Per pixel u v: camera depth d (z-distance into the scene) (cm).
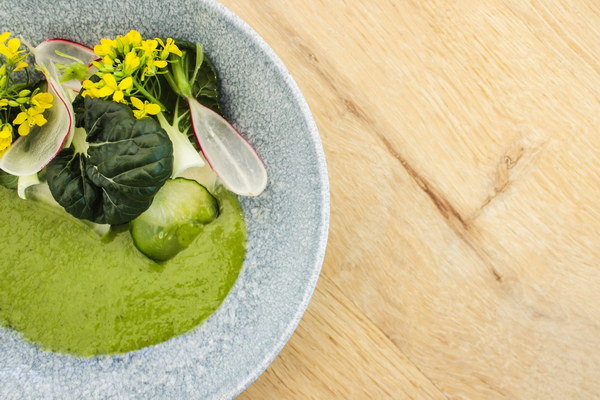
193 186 42
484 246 44
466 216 44
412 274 44
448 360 44
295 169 41
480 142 44
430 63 44
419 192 44
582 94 44
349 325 44
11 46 39
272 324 41
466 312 44
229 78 41
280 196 42
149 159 40
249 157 42
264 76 40
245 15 44
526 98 44
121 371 41
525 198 45
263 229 42
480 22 44
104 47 39
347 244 44
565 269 44
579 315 44
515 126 44
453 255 44
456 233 44
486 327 44
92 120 40
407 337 44
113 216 41
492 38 44
